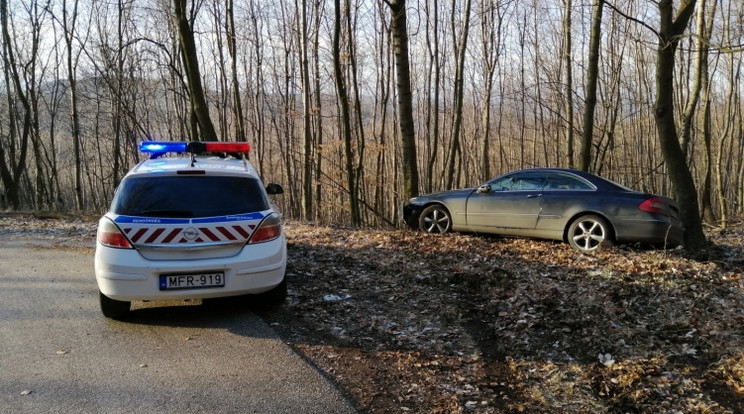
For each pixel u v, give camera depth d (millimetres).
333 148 18641
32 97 24609
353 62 18078
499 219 8352
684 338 4523
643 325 4766
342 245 8094
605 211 7387
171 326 4836
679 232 7258
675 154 7371
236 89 19844
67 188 46062
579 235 7641
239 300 5602
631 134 30578
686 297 5352
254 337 4582
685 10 6949
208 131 11320
